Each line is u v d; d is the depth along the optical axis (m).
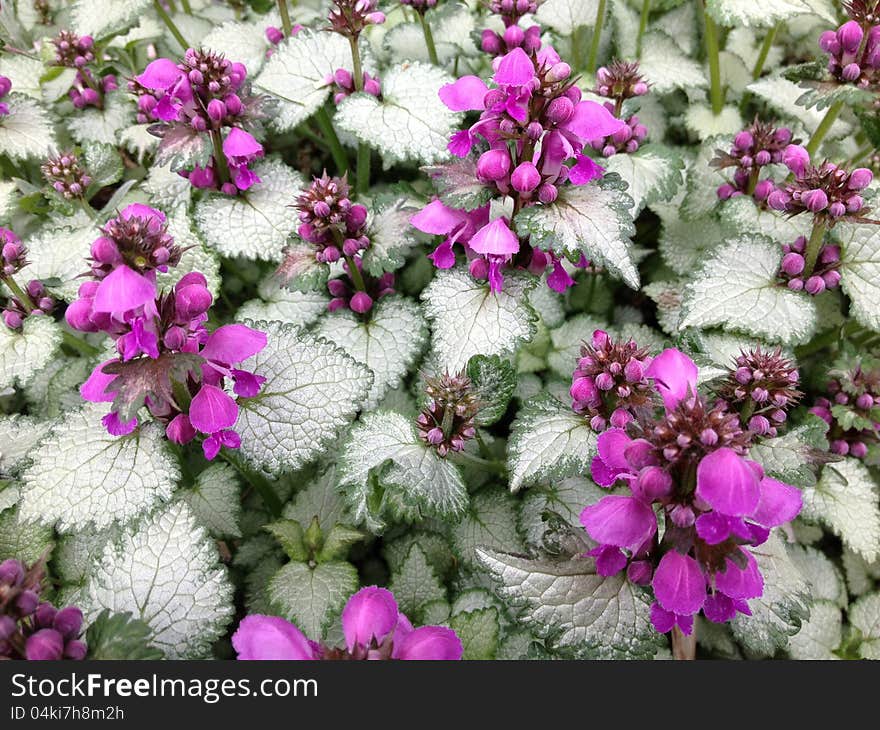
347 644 0.26
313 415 0.30
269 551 0.33
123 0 0.41
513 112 0.28
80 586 0.30
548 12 0.41
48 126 0.39
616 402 0.29
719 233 0.37
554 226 0.30
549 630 0.27
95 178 0.36
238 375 0.29
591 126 0.29
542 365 0.35
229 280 0.38
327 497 0.33
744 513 0.24
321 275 0.32
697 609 0.25
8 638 0.24
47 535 0.31
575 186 0.30
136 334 0.26
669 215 0.38
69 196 0.35
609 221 0.30
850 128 0.40
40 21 0.45
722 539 0.24
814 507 0.33
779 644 0.29
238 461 0.30
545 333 0.36
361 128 0.35
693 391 0.25
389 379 0.33
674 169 0.35
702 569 0.25
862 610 0.33
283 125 0.37
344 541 0.30
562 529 0.28
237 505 0.32
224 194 0.35
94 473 0.29
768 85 0.39
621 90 0.35
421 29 0.42
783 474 0.29
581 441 0.29
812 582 0.33
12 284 0.32
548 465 0.29
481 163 0.29
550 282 0.32
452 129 0.35
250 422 0.30
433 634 0.25
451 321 0.31
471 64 0.42
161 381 0.26
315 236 0.32
